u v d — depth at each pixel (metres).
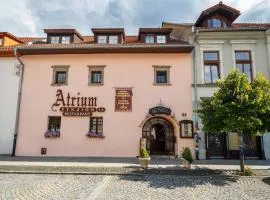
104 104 16.14
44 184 8.38
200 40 16.56
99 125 16.09
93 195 7.10
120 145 15.69
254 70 16.17
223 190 7.84
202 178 9.52
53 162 13.05
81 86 16.42
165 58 16.58
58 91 16.42
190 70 16.34
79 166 11.73
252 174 10.25
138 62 16.59
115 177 9.61
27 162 12.95
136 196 7.08
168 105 15.97
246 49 16.45
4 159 14.02
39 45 17.28
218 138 15.62
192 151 15.38
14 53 16.50
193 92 16.05
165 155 15.76
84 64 16.72
